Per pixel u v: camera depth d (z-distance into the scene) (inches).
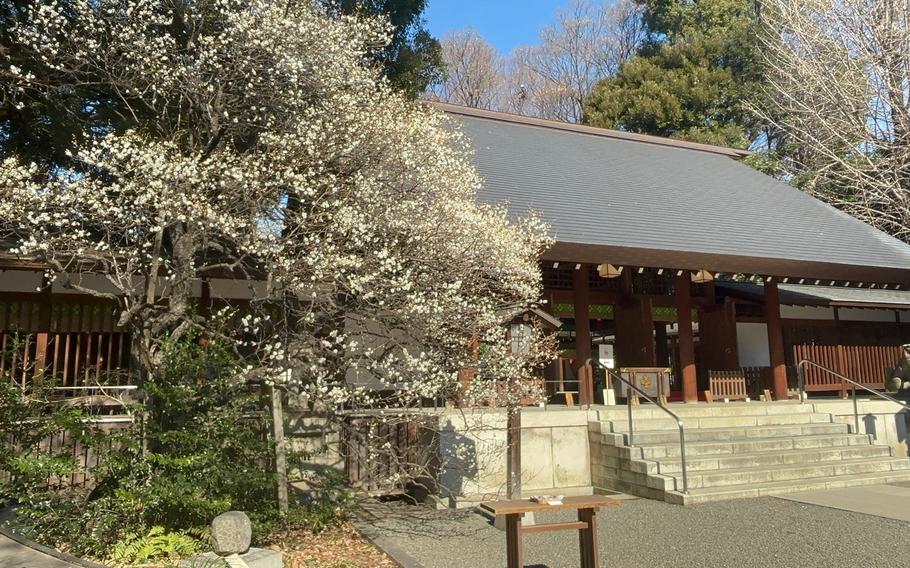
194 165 300.2
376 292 306.2
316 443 372.5
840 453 440.8
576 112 1611.7
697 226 532.1
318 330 325.4
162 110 393.7
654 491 373.7
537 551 265.3
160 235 307.6
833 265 515.8
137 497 237.8
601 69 1646.2
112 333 422.3
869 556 251.4
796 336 650.2
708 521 312.3
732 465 405.4
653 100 1216.8
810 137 954.7
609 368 450.9
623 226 491.2
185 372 261.4
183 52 408.5
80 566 220.5
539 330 362.9
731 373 551.5
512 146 660.7
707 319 628.7
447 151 388.2
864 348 671.1
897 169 882.8
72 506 260.4
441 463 375.2
